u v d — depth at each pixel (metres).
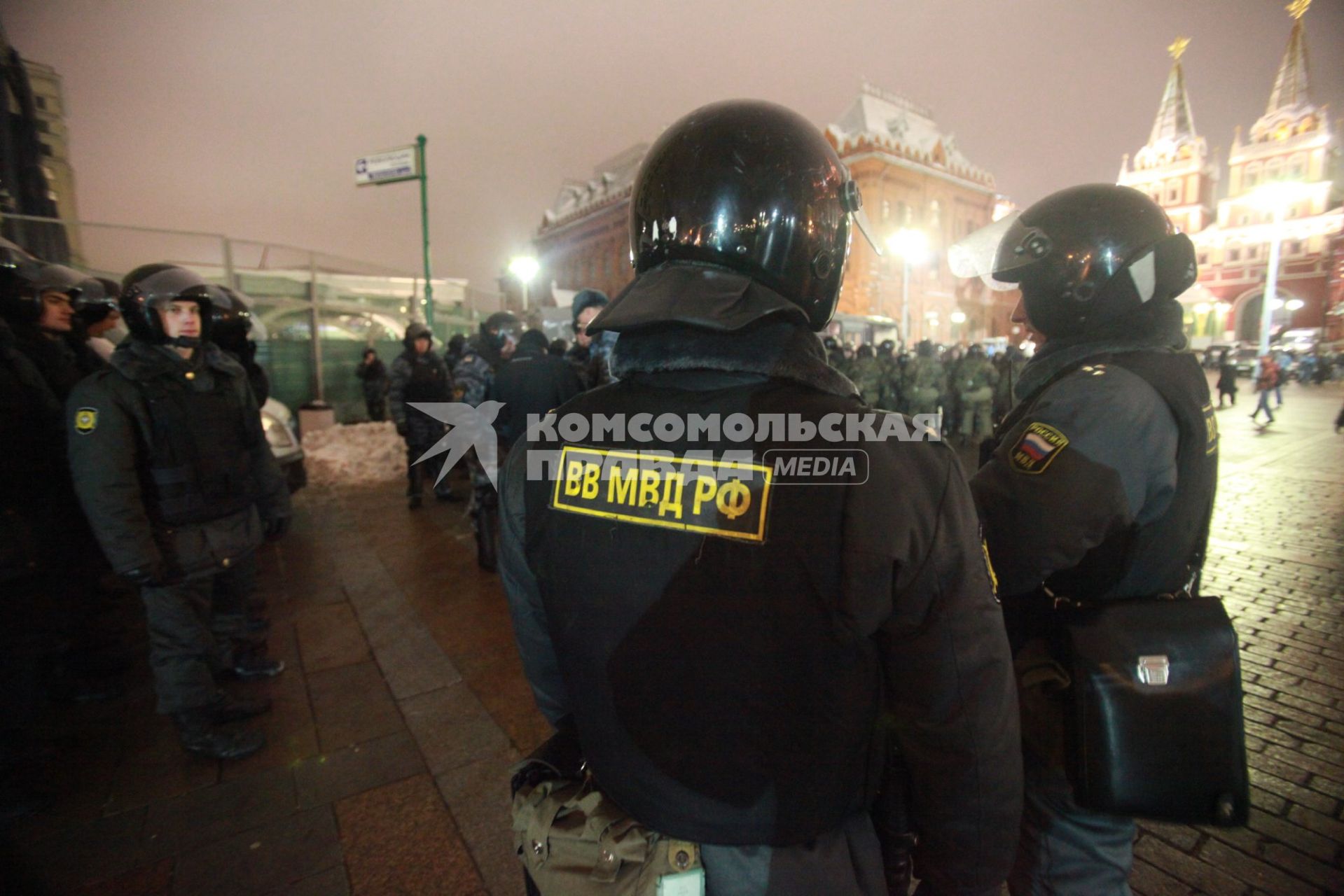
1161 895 1.76
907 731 0.82
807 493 0.73
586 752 0.91
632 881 0.81
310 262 9.77
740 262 0.82
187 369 2.30
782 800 0.77
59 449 2.45
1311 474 7.19
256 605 3.00
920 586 0.73
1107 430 1.09
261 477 2.72
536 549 0.90
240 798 2.21
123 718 2.70
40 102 8.91
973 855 0.82
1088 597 1.23
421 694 2.88
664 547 0.78
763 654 0.75
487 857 1.95
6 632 2.19
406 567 4.50
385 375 10.81
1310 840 1.94
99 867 1.90
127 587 4.05
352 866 1.92
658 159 0.90
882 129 34.69
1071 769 1.14
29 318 2.87
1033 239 1.28
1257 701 2.68
